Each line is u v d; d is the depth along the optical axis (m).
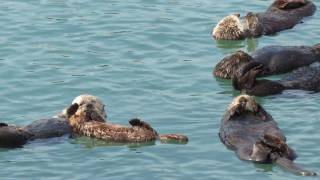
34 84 40.59
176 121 37.06
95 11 49.06
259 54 42.75
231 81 41.03
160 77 41.28
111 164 33.66
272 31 47.19
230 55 42.12
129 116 37.56
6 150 34.72
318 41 45.81
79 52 44.06
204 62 43.12
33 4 50.00
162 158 33.97
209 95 39.62
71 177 32.81
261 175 32.50
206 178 32.47
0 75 41.44
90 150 34.78
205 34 46.41
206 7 49.78
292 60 42.81
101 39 45.56
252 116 36.31
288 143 34.81
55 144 35.25
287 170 32.50
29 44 45.00
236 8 49.78
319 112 37.62
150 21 47.72
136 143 35.09
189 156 34.06
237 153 34.03
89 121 36.16
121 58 43.41
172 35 46.06
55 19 47.94
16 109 38.34
